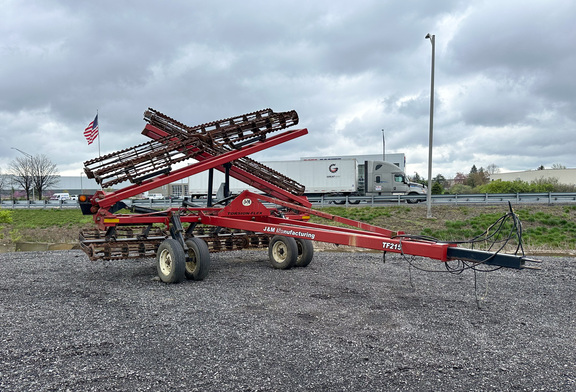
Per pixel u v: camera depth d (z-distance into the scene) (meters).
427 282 7.26
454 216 21.84
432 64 21.53
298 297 6.14
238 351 4.00
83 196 7.36
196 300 5.95
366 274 7.99
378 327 4.76
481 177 74.50
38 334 4.50
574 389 3.29
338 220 9.09
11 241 14.05
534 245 13.06
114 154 7.57
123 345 4.16
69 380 3.38
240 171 10.02
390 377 3.46
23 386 3.27
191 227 8.34
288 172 34.62
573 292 6.58
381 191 33.28
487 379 3.45
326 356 3.89
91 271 8.38
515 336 4.52
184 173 7.82
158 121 9.30
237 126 8.30
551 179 55.59
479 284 7.12
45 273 8.19
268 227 7.05
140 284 7.07
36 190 63.34
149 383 3.33
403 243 5.26
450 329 4.72
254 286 6.89
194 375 3.47
